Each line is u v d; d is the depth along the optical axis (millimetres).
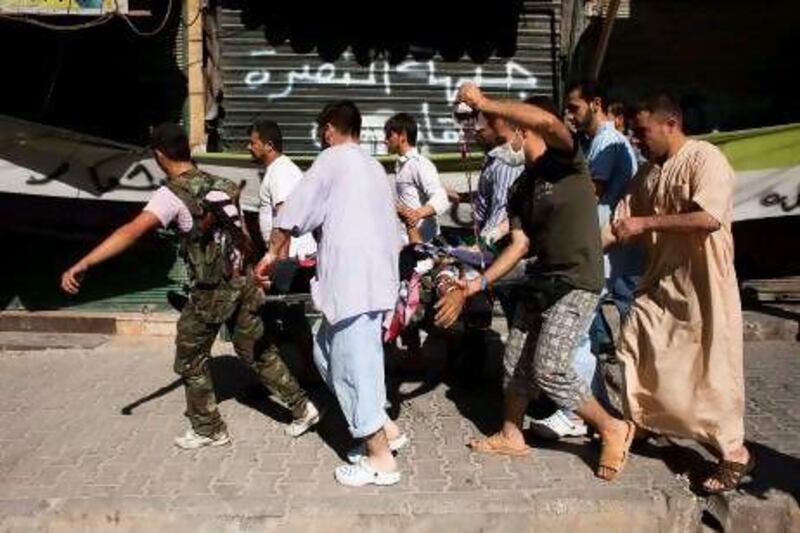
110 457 4648
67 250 7105
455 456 4621
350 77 7637
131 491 4223
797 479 4316
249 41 7535
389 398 5559
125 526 4031
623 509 4082
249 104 7605
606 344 5684
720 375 4125
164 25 7051
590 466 4473
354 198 4246
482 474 4387
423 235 6148
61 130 6684
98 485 4297
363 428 4230
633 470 4414
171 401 5562
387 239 4312
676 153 4227
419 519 4016
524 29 7664
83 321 7020
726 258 4121
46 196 6863
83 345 6738
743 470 4160
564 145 4074
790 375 5992
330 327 4305
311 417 4906
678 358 4230
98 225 7094
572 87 5324
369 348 4215
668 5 7797
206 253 4520
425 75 7680
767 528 4062
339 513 4016
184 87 7320
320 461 4578
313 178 4289
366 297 4160
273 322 5383
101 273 7137
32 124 6621
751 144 7012
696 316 4184
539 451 4676
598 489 4195
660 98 4191
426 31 7617
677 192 4156
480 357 5691
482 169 5621
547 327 4262
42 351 6660
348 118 4398
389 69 7652
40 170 6691
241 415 5270
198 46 7297
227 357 6445
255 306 4754
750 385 5797
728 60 7906
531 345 4453
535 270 4441
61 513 4047
